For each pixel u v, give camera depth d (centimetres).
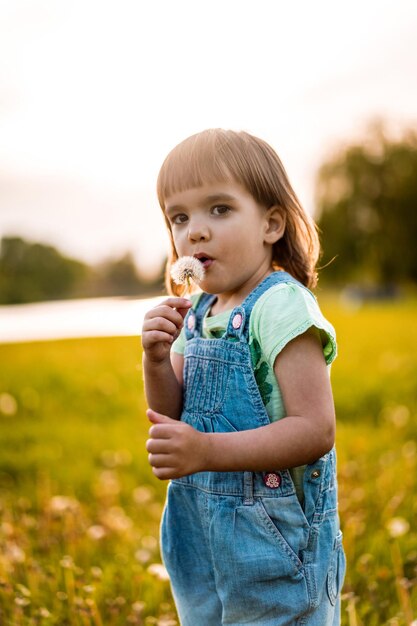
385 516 321
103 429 530
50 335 1020
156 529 337
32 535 327
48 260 2534
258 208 184
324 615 174
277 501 169
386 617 246
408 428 495
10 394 637
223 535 171
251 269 182
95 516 358
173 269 174
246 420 172
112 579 276
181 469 158
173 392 186
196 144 183
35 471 444
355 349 912
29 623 240
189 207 181
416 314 1584
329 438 166
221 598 173
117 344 940
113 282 1734
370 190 3222
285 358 169
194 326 193
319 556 172
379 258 3212
